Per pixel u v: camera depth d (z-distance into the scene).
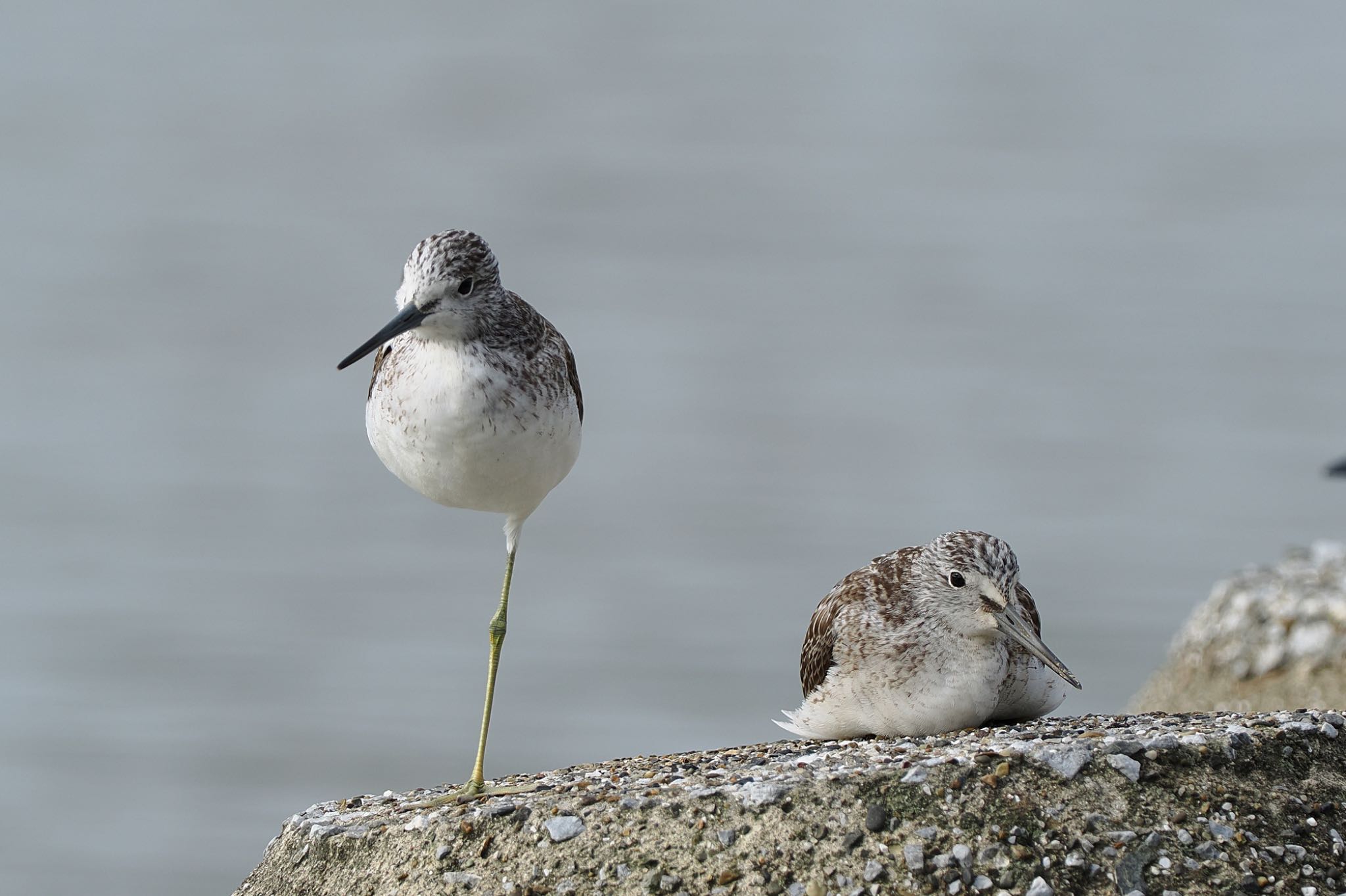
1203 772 11.85
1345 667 19.50
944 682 14.34
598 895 11.41
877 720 14.66
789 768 12.41
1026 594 15.31
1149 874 11.19
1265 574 21.80
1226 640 20.78
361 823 12.63
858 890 11.16
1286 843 11.45
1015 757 11.88
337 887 12.17
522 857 11.79
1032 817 11.50
